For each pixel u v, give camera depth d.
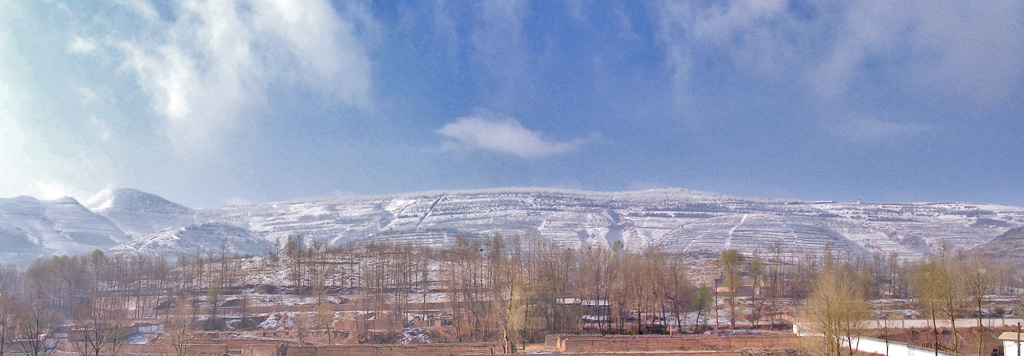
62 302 171.25
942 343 104.00
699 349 103.94
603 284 156.88
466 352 107.25
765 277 169.88
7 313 126.06
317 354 105.81
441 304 162.50
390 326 139.12
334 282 192.50
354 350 106.50
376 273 178.25
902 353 91.50
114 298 162.38
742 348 103.88
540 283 138.00
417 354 106.38
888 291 184.12
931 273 102.25
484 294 153.62
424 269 190.38
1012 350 85.31
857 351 95.44
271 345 114.69
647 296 138.62
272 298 175.88
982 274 110.88
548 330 131.62
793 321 133.50
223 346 114.19
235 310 159.50
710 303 143.38
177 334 113.94
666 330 130.50
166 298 176.00
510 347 111.69
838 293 91.19
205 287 188.00
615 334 126.19
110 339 113.75
